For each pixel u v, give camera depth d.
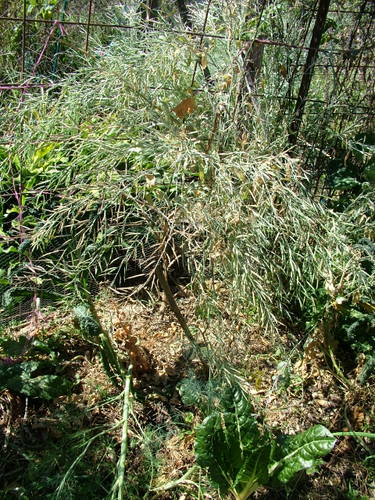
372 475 2.27
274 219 2.26
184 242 2.24
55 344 2.66
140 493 2.13
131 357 2.53
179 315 2.41
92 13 4.00
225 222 2.05
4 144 2.77
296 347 2.46
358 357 2.65
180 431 2.36
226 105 2.51
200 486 2.12
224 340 2.39
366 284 2.38
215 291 2.21
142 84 2.45
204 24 2.59
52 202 2.86
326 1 2.75
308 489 2.21
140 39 3.02
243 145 2.41
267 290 2.31
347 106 3.00
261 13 2.60
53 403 2.41
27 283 2.70
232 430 2.05
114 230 2.28
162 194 2.15
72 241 2.52
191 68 2.77
